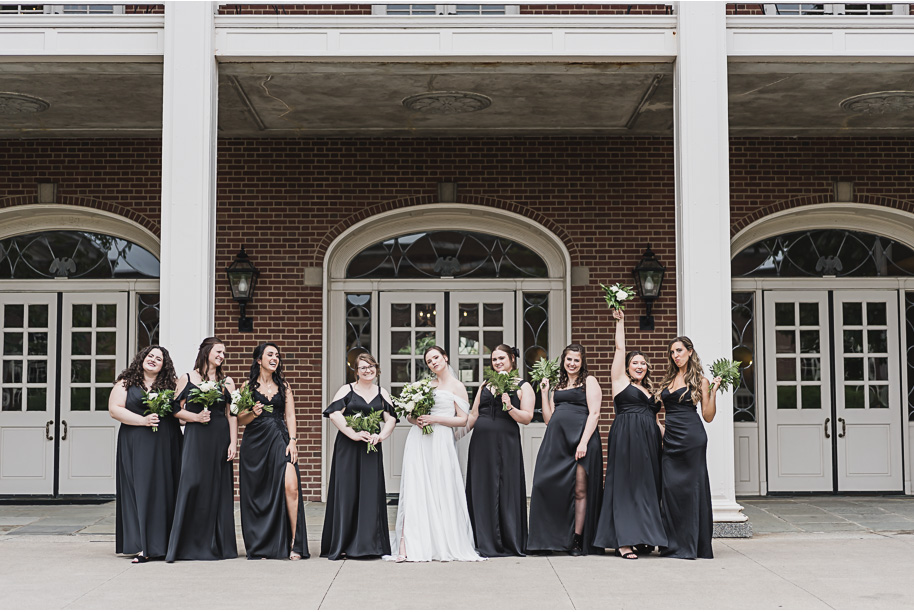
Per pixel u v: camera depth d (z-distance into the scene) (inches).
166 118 300.4
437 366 274.8
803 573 242.7
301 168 425.4
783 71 325.4
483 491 273.4
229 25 306.7
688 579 235.1
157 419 264.8
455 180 426.0
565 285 430.3
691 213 304.2
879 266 442.9
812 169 429.1
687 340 270.5
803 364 437.7
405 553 264.2
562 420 275.3
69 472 427.5
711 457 302.0
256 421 269.9
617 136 428.5
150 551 263.0
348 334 433.4
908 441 434.0
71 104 375.9
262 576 240.4
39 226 433.1
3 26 304.3
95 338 432.5
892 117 402.0
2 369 430.9
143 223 422.0
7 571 248.2
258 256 421.7
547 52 308.5
